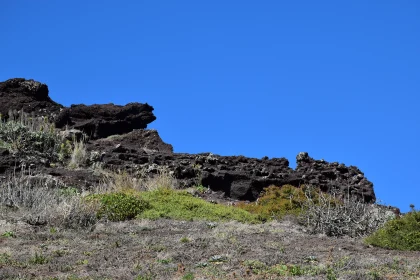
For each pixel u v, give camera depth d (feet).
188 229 52.85
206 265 38.75
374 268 37.58
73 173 71.15
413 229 47.52
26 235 47.85
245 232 51.31
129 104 105.19
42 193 57.36
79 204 54.70
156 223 55.01
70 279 35.58
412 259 41.01
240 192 75.77
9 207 56.03
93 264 39.63
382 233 47.96
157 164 80.18
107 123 100.07
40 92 108.78
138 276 35.86
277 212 62.64
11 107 103.60
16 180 62.39
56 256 42.19
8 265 39.06
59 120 98.73
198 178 76.23
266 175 79.30
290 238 48.96
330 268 36.94
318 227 54.39
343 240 49.65
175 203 60.54
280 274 36.27
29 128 82.38
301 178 78.59
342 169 84.33
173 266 38.68
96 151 81.05
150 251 43.37
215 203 68.39
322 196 61.36
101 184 68.69
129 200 58.39
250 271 36.78
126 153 82.43
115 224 53.98
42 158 75.36
